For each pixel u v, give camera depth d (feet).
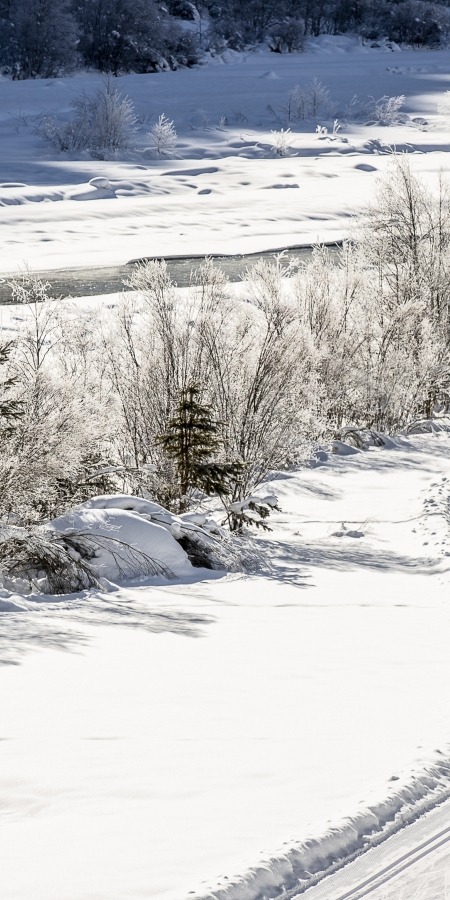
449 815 11.90
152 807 11.50
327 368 59.11
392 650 20.52
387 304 70.74
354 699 16.61
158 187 169.99
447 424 66.69
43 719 14.76
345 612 24.59
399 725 15.03
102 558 28.50
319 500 43.21
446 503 40.40
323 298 62.49
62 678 17.15
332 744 14.01
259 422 41.86
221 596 26.37
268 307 51.42
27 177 171.42
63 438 31.45
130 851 10.25
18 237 125.90
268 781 12.45
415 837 11.25
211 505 41.14
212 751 13.57
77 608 23.93
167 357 43.16
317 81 315.58
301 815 11.35
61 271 105.29
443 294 72.84
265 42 421.18
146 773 12.62
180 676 17.70
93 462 35.86
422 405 68.80
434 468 52.01
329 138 230.89
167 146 209.15
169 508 37.47
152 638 20.81
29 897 9.17
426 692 17.16
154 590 26.89
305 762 13.19
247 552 32.42
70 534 28.76
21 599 24.14
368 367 64.28
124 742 13.84
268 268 61.46
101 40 327.06
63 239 126.31
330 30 461.37
